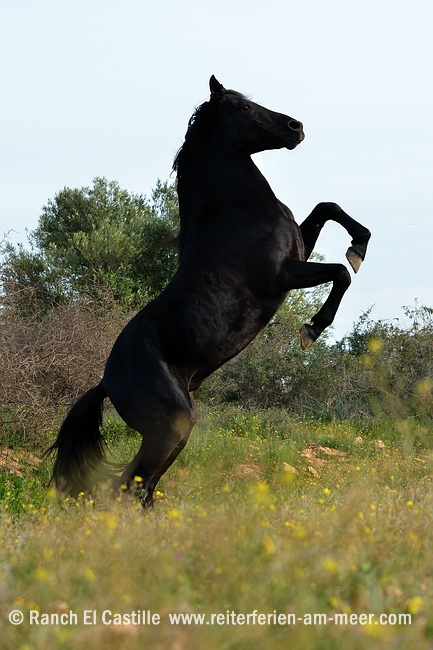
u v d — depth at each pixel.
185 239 14.55
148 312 13.90
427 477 17.44
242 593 6.02
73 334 24.34
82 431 14.14
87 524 9.48
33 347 22.66
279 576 6.31
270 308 14.30
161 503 13.41
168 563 6.82
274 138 14.67
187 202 14.79
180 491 14.44
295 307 55.44
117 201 69.50
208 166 14.70
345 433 28.44
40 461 20.66
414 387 22.77
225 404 39.31
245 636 5.12
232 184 14.50
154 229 63.31
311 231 15.40
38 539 8.42
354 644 4.93
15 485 17.30
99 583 6.37
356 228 14.86
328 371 39.06
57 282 56.34
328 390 38.09
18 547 8.32
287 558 6.68
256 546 7.33
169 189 70.12
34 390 21.20
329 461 24.59
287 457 23.34
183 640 5.21
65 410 23.45
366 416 32.28
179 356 13.67
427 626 5.42
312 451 25.91
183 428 13.44
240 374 40.62
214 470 19.23
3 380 20.47
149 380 13.42
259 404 39.47
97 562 7.04
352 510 9.28
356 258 14.52
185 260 14.22
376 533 8.54
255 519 8.69
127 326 14.08
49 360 22.78
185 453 22.16
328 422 33.59
